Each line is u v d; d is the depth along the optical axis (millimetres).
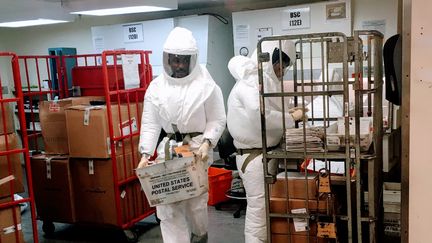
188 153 2688
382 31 4445
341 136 2246
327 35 2195
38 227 4090
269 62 2588
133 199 3746
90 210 3670
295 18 4695
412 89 1927
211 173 4473
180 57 2729
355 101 2182
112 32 5785
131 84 3650
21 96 3012
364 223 2549
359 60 2186
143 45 5570
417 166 1964
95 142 3465
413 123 1945
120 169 3570
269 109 2562
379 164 2475
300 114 2594
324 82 2527
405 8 1920
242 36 5020
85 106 3580
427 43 1872
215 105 2900
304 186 2441
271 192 2539
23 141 3068
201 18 5121
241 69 2650
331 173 2596
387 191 2988
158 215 2816
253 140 2654
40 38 6926
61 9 5000
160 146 2979
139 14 6066
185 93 2805
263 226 2729
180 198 2682
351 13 4496
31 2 4719
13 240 3059
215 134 2867
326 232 2328
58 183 3725
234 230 3764
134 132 3701
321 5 4547
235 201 4449
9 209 3027
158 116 2934
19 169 3096
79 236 3855
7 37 7250
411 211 2004
